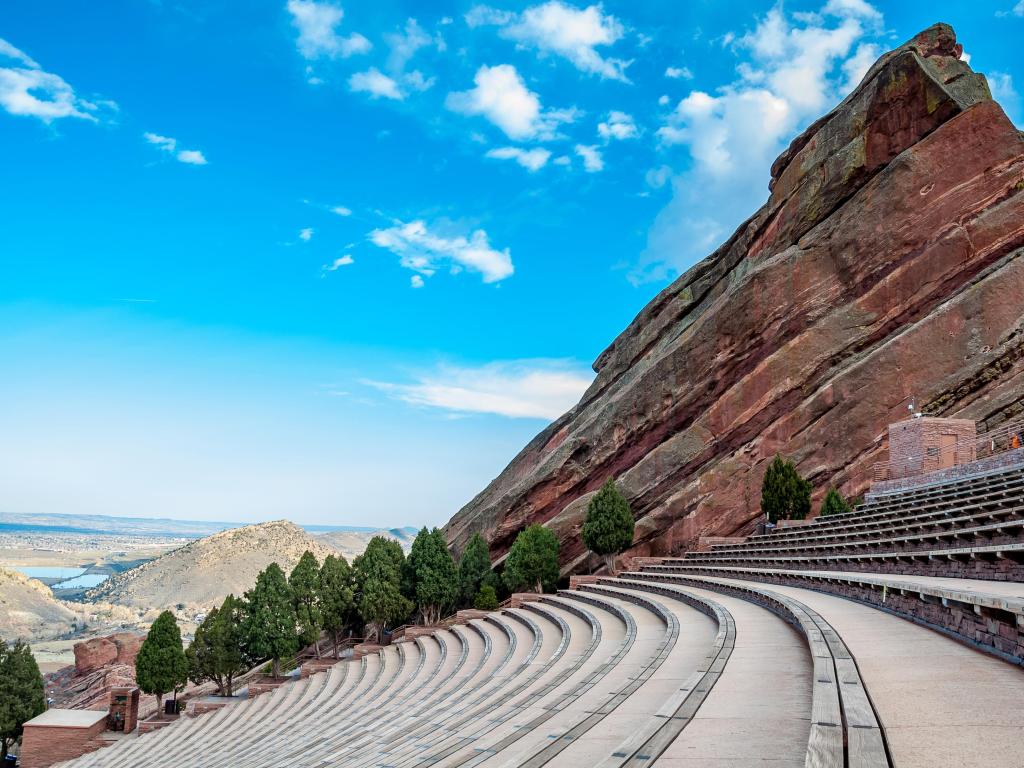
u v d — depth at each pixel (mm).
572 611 33281
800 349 47344
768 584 28422
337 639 52594
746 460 47281
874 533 28766
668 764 7832
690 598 26453
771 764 7750
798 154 53062
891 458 40406
